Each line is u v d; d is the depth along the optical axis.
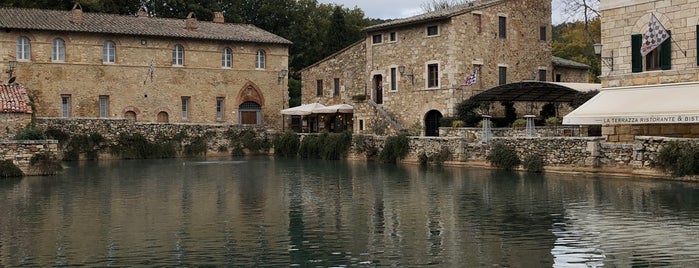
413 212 21.94
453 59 49.47
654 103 31.17
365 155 47.62
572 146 33.56
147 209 23.14
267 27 84.56
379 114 52.72
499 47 52.16
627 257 15.45
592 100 34.19
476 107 48.25
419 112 52.00
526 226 19.19
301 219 20.91
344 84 59.19
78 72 56.00
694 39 31.47
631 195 24.53
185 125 54.53
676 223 19.05
